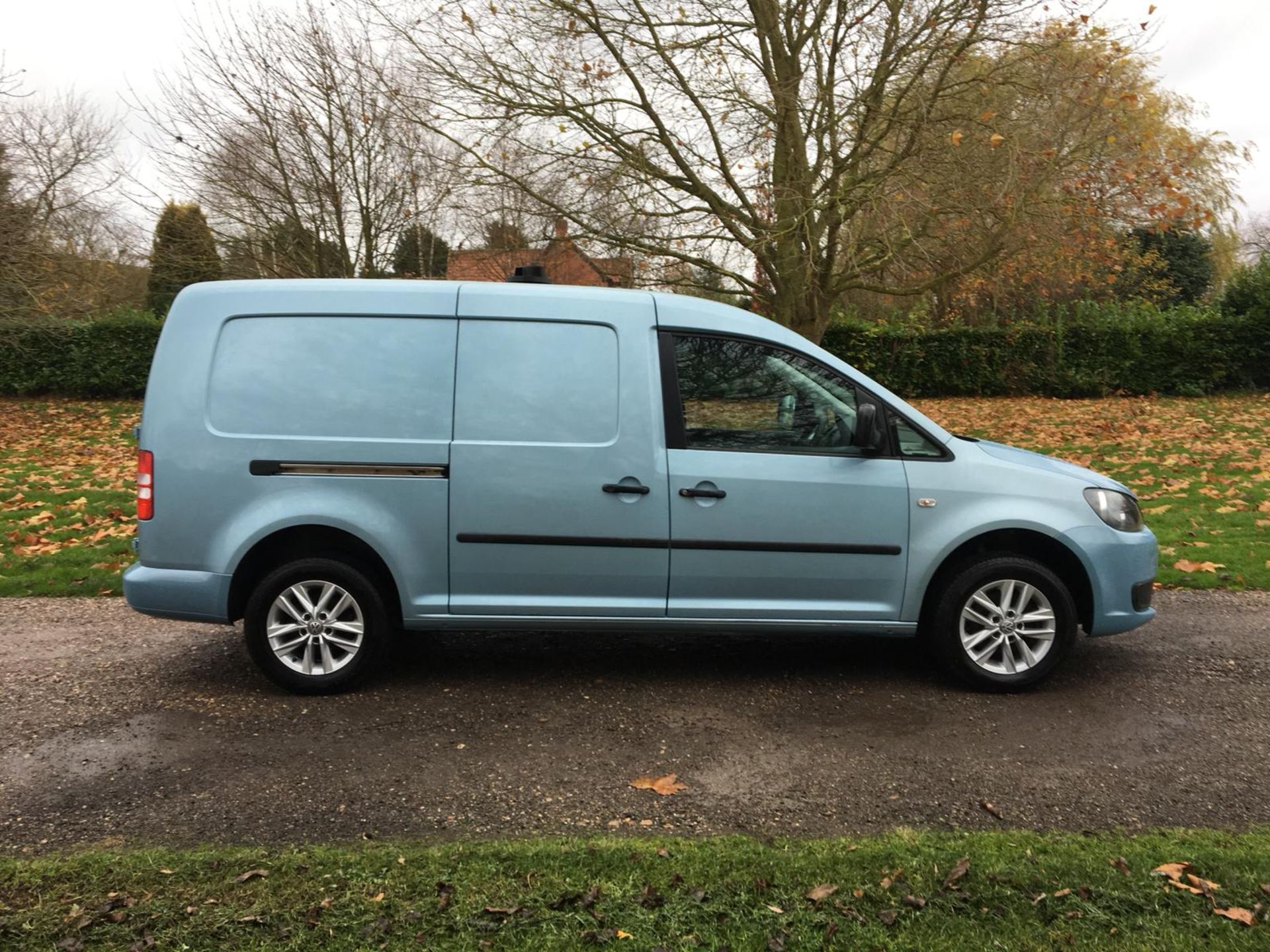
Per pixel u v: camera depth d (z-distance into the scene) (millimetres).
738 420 4715
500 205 15469
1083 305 22438
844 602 4738
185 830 3271
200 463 4555
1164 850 3012
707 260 15352
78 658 5309
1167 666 5195
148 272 26594
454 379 4629
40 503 9898
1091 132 14328
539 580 4648
